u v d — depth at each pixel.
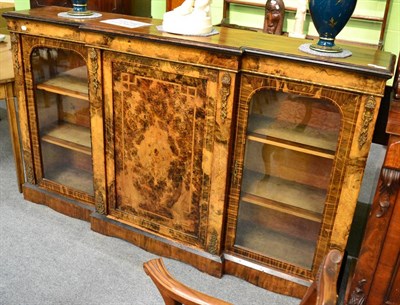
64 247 2.14
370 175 2.83
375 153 2.79
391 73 1.42
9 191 2.60
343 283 1.97
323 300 0.73
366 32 3.22
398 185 1.47
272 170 1.91
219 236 1.93
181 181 1.93
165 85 1.79
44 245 2.15
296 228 1.96
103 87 1.94
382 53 1.70
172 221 2.04
